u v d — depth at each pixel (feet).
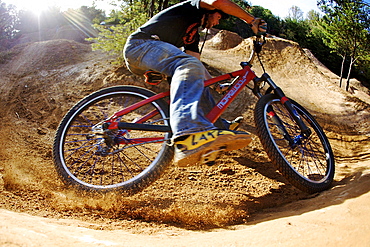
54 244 4.08
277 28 101.14
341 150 15.66
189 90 7.22
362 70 76.07
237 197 9.16
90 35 47.96
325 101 27.17
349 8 45.29
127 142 8.52
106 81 20.54
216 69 27.89
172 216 7.48
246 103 20.80
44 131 14.15
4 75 22.06
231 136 6.88
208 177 10.82
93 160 11.16
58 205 7.62
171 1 31.17
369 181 7.50
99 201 8.05
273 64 36.19
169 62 7.68
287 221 5.46
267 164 12.40
